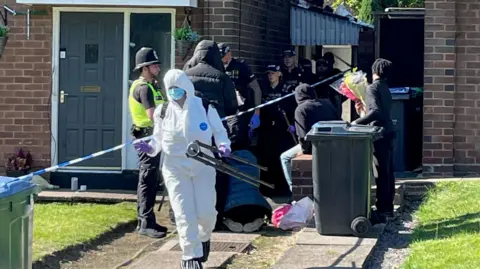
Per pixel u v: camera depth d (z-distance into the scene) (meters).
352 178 8.48
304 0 17.36
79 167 12.07
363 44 17.91
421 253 7.61
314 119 10.01
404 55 15.68
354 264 7.32
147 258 7.91
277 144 11.82
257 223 9.23
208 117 7.07
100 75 12.02
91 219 9.60
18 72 12.12
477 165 12.05
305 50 17.89
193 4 11.59
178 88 6.87
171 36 11.88
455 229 8.72
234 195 9.15
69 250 8.16
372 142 8.74
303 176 9.77
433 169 12.10
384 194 9.55
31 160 12.13
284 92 11.99
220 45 10.57
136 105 8.88
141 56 8.95
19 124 12.16
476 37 11.97
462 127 12.06
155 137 7.11
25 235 5.35
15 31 12.09
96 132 12.05
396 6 23.17
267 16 13.95
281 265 7.30
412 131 13.27
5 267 5.04
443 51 12.01
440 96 12.04
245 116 10.87
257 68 13.27
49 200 11.07
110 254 8.30
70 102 12.09
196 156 6.73
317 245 8.14
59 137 12.11
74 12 12.00
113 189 11.92
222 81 8.90
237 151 9.44
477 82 12.00
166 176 6.96
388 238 8.77
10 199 5.05
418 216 9.94
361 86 10.25
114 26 11.98
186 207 6.89
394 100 12.87
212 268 7.55
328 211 8.54
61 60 12.06
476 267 6.87
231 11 11.80
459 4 12.01
